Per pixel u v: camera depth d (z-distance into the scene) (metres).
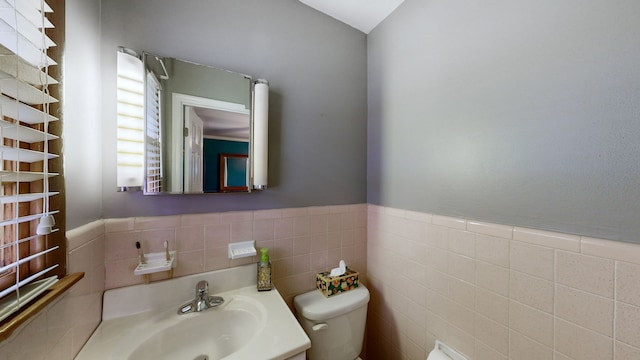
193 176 0.92
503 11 0.77
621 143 0.55
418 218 1.07
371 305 1.35
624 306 0.54
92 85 0.74
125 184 0.79
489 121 0.81
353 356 1.10
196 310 0.86
